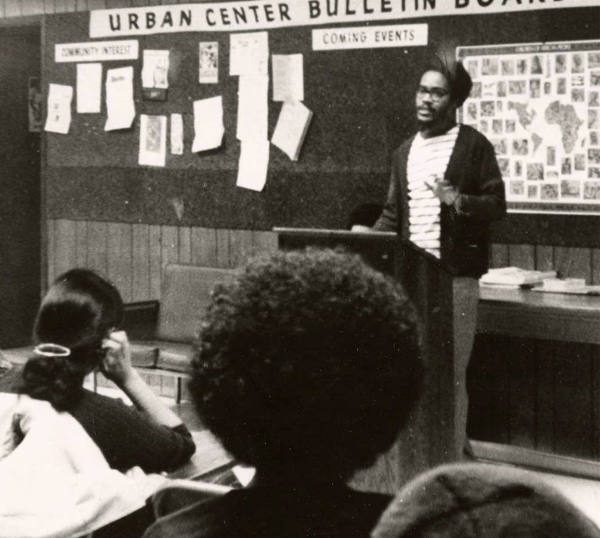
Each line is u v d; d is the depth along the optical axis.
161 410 2.78
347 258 1.08
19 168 8.41
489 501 0.71
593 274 5.42
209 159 6.95
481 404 5.70
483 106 5.70
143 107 7.24
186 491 1.86
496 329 5.00
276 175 6.66
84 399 2.49
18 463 2.31
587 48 5.38
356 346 1.01
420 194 4.93
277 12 6.57
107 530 2.27
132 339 6.85
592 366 5.35
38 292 8.61
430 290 3.78
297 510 1.01
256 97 6.71
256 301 1.02
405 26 6.04
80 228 7.65
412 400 1.06
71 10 7.57
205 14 6.89
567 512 0.70
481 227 4.73
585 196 5.43
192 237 7.08
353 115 6.31
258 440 1.04
